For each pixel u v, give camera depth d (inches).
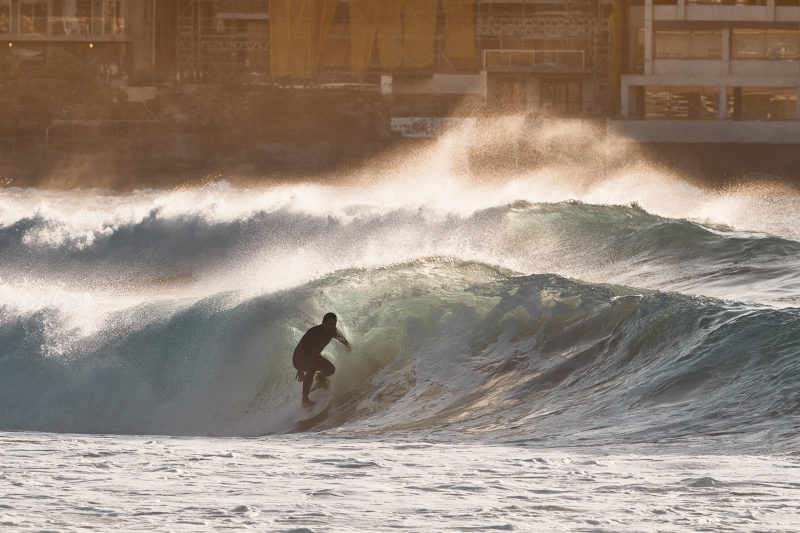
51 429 2026.3
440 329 2187.5
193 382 2089.1
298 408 2016.5
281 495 1029.2
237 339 2138.3
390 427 1769.2
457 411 1830.7
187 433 1985.7
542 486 1073.5
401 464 1242.6
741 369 1699.1
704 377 1707.7
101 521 901.8
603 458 1273.4
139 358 2122.3
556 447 1418.6
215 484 1098.7
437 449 1412.4
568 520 903.7
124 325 2183.8
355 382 2080.5
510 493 1034.7
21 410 2055.9
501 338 2132.1
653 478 1111.0
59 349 2137.1
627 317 2047.2
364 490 1056.8
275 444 1514.5
